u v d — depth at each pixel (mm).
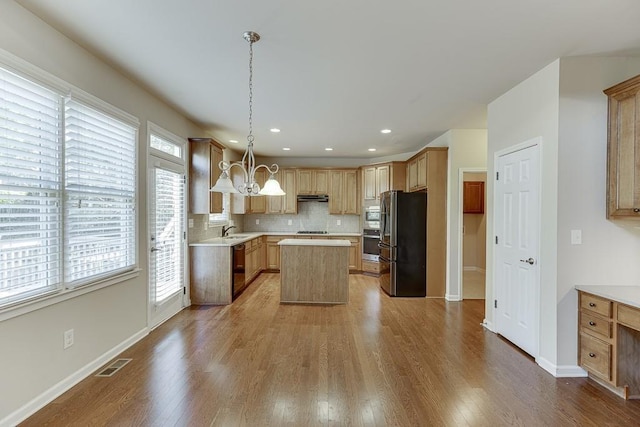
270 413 2107
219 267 4676
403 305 4715
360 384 2482
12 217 1987
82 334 2535
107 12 2074
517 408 2195
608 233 2680
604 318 2404
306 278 4812
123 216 3076
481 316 4207
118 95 2975
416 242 5203
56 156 2301
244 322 3889
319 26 2240
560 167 2676
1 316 1887
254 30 2293
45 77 2160
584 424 2031
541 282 2846
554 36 2357
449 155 5020
